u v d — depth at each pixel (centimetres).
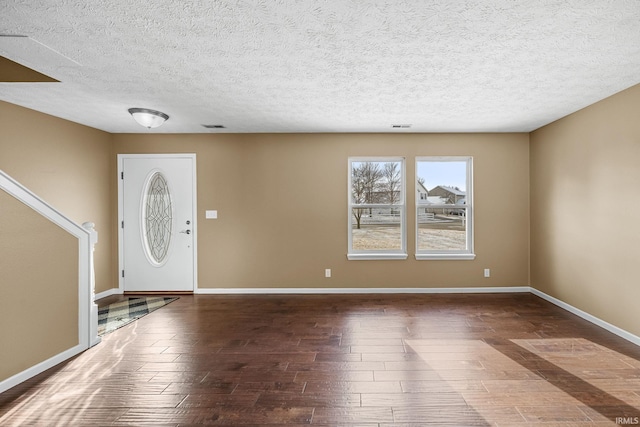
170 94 334
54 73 282
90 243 308
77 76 289
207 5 186
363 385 239
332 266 499
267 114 403
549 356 283
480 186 495
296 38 224
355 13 195
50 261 272
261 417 204
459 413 206
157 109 383
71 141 431
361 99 349
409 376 251
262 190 499
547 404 215
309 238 499
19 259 248
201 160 498
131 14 194
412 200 498
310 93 331
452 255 493
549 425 195
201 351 297
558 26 209
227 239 500
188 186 498
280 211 500
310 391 232
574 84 306
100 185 477
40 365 260
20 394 230
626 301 321
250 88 318
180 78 293
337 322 371
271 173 498
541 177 462
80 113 398
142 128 471
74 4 184
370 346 306
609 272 341
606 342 311
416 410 210
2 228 238
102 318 388
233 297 478
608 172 341
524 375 251
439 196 507
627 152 317
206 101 355
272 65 267
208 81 300
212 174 498
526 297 467
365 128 471
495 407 212
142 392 232
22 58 253
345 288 498
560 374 252
